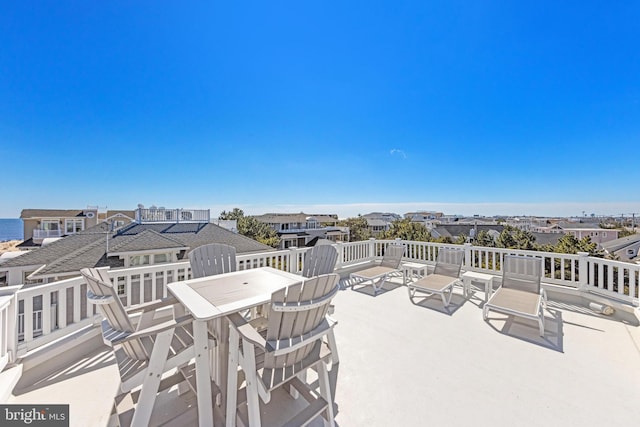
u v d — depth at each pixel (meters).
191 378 1.82
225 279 2.38
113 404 1.89
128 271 2.95
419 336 3.07
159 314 2.94
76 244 11.42
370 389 2.11
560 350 2.74
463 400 1.98
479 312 3.86
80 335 2.57
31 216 22.33
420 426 1.73
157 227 14.04
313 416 1.54
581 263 4.11
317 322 1.64
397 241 6.96
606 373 2.33
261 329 2.21
